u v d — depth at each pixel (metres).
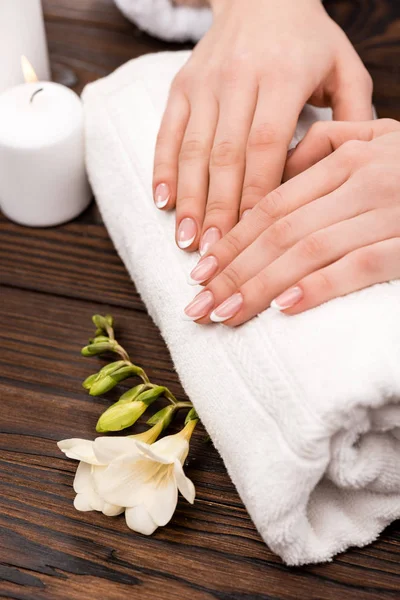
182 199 0.60
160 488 0.55
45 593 0.55
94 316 0.63
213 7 0.70
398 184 0.56
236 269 0.56
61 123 0.67
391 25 0.81
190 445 0.60
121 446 0.55
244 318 0.55
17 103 0.68
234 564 0.55
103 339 0.62
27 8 0.69
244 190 0.59
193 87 0.64
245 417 0.54
